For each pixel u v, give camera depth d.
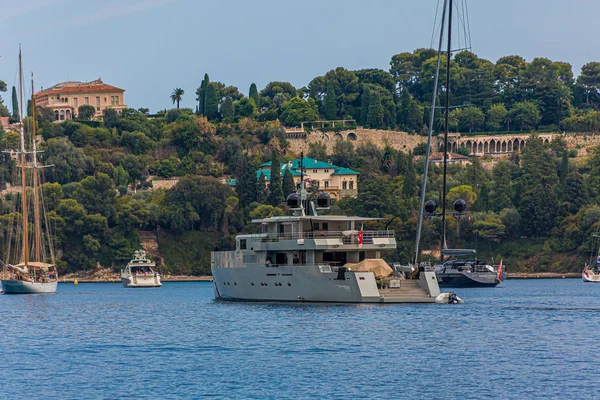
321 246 199.38
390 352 148.38
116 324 197.50
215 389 124.38
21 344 166.25
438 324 177.75
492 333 168.12
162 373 135.12
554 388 123.50
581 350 150.50
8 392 125.50
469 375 131.62
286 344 156.38
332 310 195.25
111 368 139.88
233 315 196.75
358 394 121.12
